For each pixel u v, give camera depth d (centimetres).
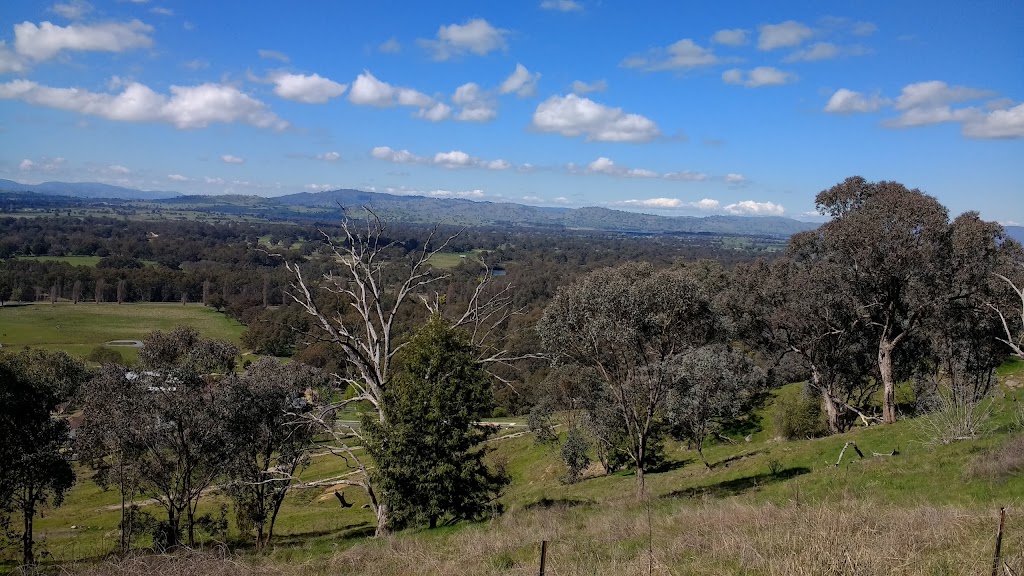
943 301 3098
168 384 2686
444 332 2348
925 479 1727
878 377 3991
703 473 3002
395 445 2253
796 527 1180
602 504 2255
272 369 3073
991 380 3628
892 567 902
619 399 2358
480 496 2414
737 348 4469
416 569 1342
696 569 1051
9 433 2680
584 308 2217
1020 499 1377
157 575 1373
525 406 6812
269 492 2822
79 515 4178
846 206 3444
